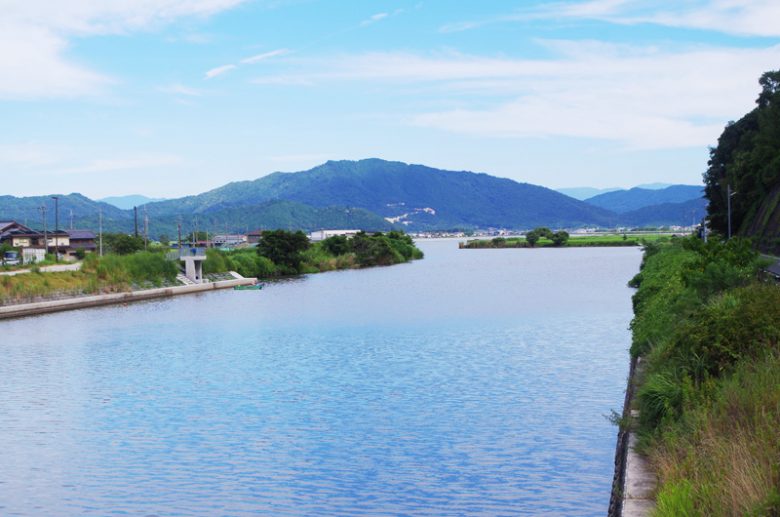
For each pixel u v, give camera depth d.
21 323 76.62
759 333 21.75
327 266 167.62
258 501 24.72
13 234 159.12
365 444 30.61
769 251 91.06
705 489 13.00
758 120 114.88
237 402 38.72
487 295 98.69
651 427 21.27
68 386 43.97
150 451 30.36
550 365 46.84
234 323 74.19
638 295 62.09
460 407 36.31
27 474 27.73
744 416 16.48
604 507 23.38
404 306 86.94
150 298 104.12
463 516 23.05
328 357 52.12
